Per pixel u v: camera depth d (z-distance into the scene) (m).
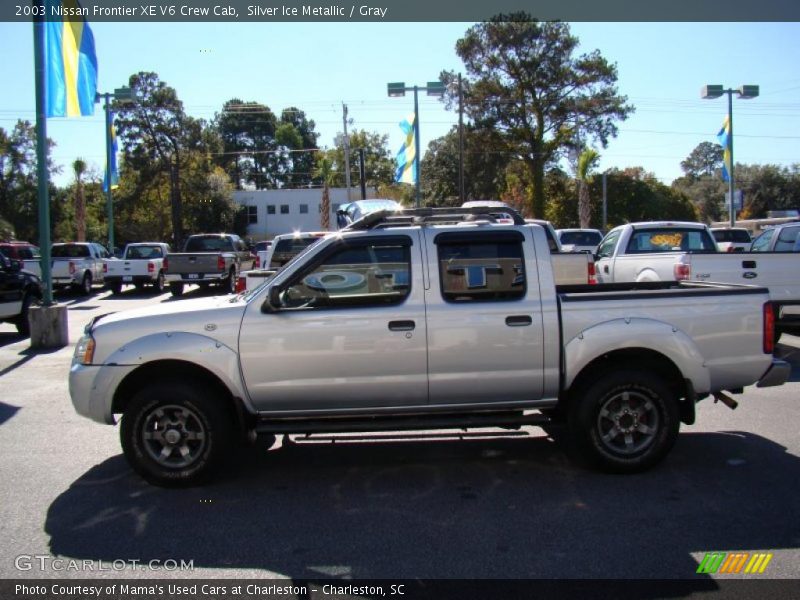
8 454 6.30
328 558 4.14
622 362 5.57
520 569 3.95
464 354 5.36
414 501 5.04
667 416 5.43
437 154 58.81
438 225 5.84
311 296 5.43
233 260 24.34
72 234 52.28
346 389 5.35
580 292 6.86
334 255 5.44
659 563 3.99
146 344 5.30
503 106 47.12
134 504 5.06
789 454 5.96
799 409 7.47
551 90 46.81
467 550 4.20
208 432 5.30
